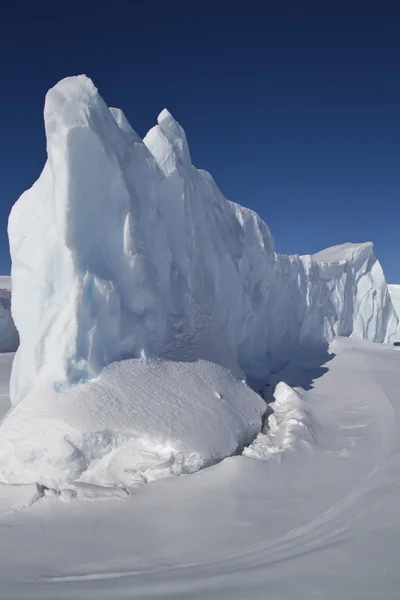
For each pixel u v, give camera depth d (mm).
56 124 5883
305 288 13992
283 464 5359
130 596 3010
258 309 11297
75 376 5637
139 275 6500
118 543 3781
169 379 6285
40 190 6445
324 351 13312
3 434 5273
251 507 4391
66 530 3996
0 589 3123
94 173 6051
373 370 10117
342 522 4043
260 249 11609
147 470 5066
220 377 7070
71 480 4859
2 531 3990
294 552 3590
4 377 12258
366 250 17141
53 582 3217
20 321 6500
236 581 3180
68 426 5078
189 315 7508
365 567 3303
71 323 5680
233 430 6000
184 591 3062
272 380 10203
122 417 5344
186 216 7980
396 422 6645
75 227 5809
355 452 5812
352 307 16484
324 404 8148
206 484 4828
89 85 6230
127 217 6402
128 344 6254
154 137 8047
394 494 4496
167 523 4109
